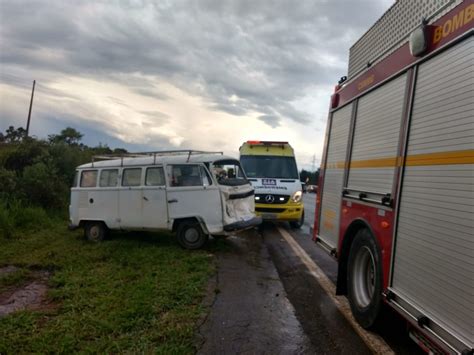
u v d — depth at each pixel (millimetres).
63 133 23344
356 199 4789
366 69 4949
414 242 3338
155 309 4812
